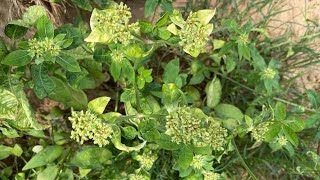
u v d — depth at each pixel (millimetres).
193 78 325
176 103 221
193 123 207
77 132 196
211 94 316
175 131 207
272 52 353
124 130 223
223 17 342
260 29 317
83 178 304
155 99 300
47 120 329
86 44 254
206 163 256
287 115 255
